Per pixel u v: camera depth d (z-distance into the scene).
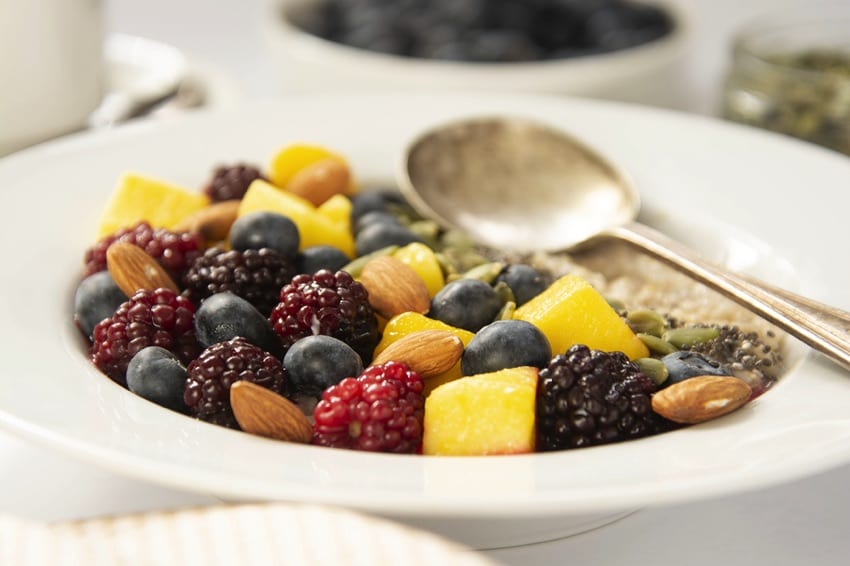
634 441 0.41
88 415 0.41
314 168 0.55
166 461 0.39
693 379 0.43
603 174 0.56
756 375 0.46
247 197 0.52
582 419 0.43
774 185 0.55
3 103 0.59
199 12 0.97
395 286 0.47
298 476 0.39
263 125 0.59
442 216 0.55
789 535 0.44
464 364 0.45
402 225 0.53
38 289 0.49
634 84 0.69
